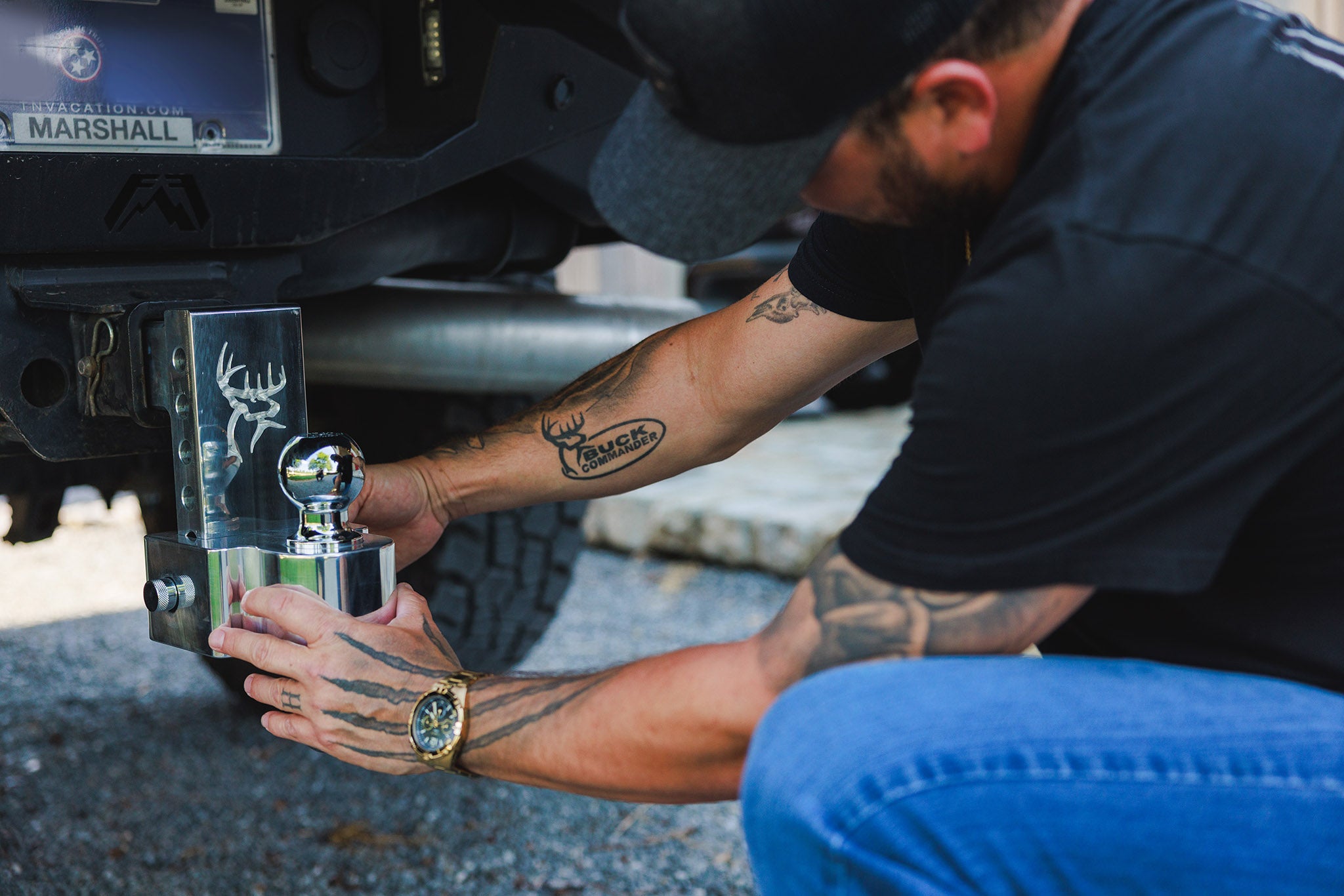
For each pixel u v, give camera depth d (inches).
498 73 54.6
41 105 46.2
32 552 150.9
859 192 36.0
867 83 32.5
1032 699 34.4
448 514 53.1
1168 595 38.1
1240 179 32.0
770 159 33.7
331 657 40.8
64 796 80.7
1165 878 34.7
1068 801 33.6
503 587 82.7
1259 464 32.2
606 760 38.2
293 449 41.6
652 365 52.4
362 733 41.1
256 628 42.3
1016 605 33.4
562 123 57.1
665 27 32.8
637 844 75.4
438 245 60.6
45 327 44.9
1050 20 34.0
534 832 76.8
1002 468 32.1
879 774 33.3
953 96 33.4
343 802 80.8
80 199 44.8
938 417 32.7
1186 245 31.1
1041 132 34.5
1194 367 31.2
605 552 155.8
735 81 32.4
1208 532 32.1
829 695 34.4
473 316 64.0
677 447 52.4
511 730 39.6
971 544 33.0
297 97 54.2
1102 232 31.5
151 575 44.4
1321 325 31.5
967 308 32.9
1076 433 31.5
